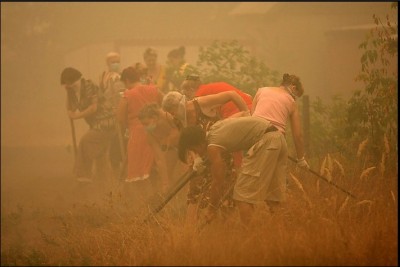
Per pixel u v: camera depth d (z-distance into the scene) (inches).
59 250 589.3
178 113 597.0
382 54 689.0
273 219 472.4
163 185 805.9
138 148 848.9
